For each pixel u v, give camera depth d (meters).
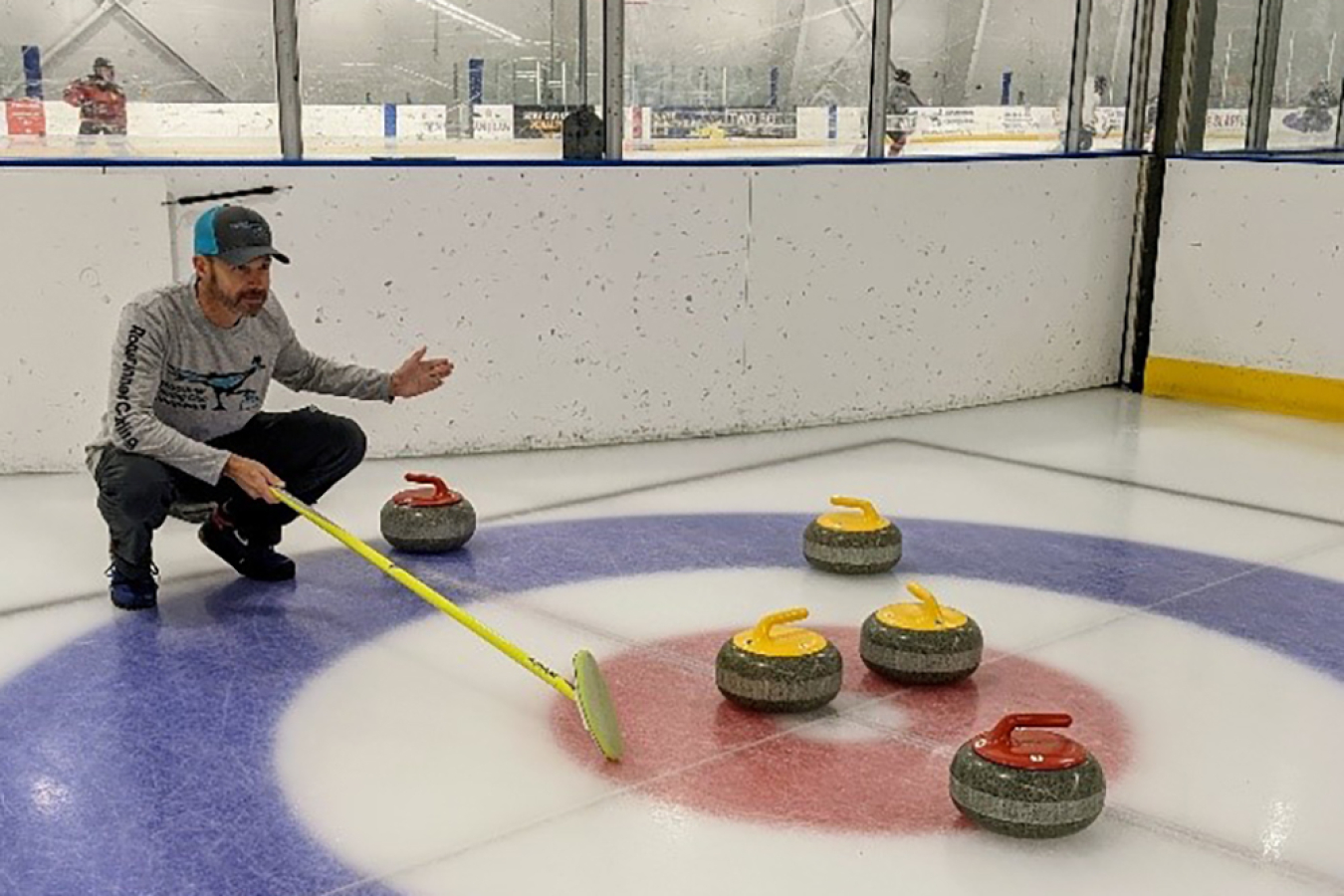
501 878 1.96
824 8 9.27
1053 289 5.90
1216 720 2.57
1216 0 5.94
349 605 3.17
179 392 3.06
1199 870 2.01
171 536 3.73
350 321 4.54
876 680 2.74
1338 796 2.26
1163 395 6.03
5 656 2.83
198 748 2.40
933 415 5.53
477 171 4.55
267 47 8.28
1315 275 5.52
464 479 4.38
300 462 3.31
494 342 4.69
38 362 4.35
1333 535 3.85
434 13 8.41
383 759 2.36
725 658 2.55
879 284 5.32
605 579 3.38
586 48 8.55
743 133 7.96
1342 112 7.95
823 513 4.02
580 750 2.40
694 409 5.02
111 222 4.30
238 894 1.92
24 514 3.94
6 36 7.82
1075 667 2.83
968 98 9.94
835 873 1.99
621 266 4.79
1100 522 3.96
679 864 2.01
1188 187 5.86
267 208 4.41
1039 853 2.05
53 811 2.17
